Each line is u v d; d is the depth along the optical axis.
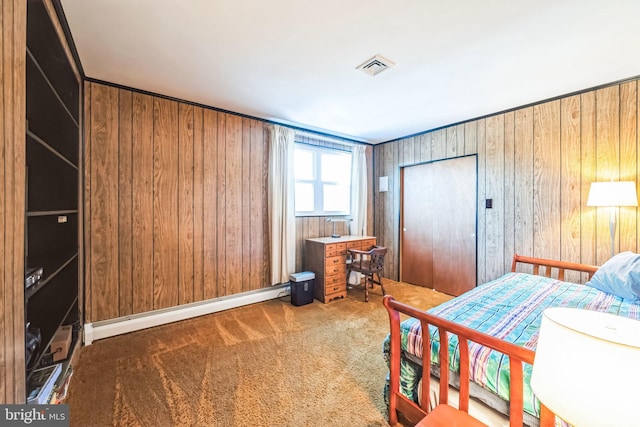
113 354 2.17
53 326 1.78
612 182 2.30
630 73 2.27
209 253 3.04
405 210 4.38
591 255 2.57
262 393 1.72
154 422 1.48
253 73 2.29
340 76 2.33
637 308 1.70
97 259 2.41
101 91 2.41
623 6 1.49
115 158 2.48
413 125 3.73
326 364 2.04
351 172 4.45
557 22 1.63
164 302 2.76
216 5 1.51
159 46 1.90
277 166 3.48
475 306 1.76
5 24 0.82
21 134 0.93
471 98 2.79
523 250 3.02
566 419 0.69
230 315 3.00
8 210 0.84
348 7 1.53
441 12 1.56
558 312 0.88
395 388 1.44
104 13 1.57
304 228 3.96
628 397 0.59
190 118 2.89
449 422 1.06
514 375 1.00
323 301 3.45
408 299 3.54
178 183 2.83
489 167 3.30
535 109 2.90
